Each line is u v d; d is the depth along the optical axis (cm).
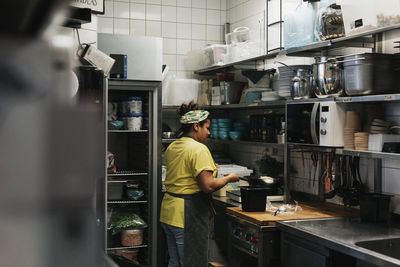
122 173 393
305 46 309
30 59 12
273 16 395
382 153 248
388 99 240
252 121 414
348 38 268
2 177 11
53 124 12
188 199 306
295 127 316
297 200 362
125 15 474
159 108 393
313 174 365
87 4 280
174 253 323
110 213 379
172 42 493
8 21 12
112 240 406
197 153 300
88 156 13
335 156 317
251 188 321
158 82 391
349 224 279
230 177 309
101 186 34
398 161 287
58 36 15
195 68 495
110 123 384
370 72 257
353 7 259
